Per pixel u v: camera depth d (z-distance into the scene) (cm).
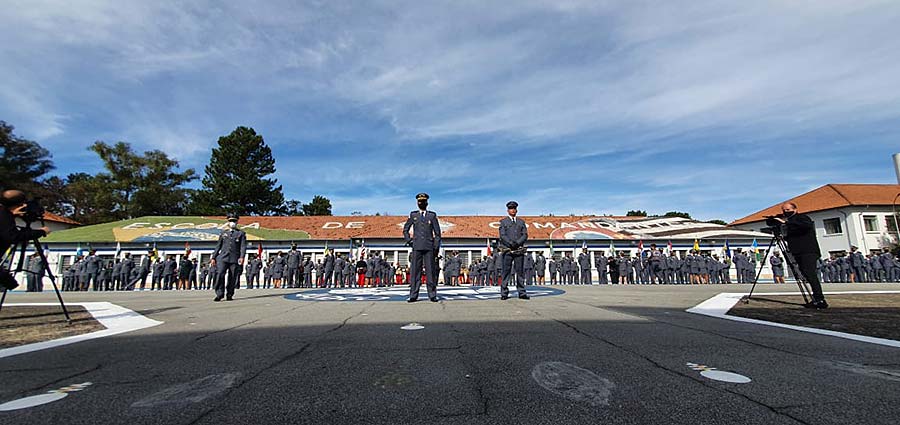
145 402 215
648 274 2488
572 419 190
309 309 641
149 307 716
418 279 772
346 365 285
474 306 656
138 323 498
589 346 339
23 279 2431
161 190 5209
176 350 336
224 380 252
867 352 317
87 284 2047
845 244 3681
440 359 300
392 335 394
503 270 818
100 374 267
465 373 264
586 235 3359
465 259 3225
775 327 438
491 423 186
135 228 3250
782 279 2300
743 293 992
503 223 828
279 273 2228
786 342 355
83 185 5066
